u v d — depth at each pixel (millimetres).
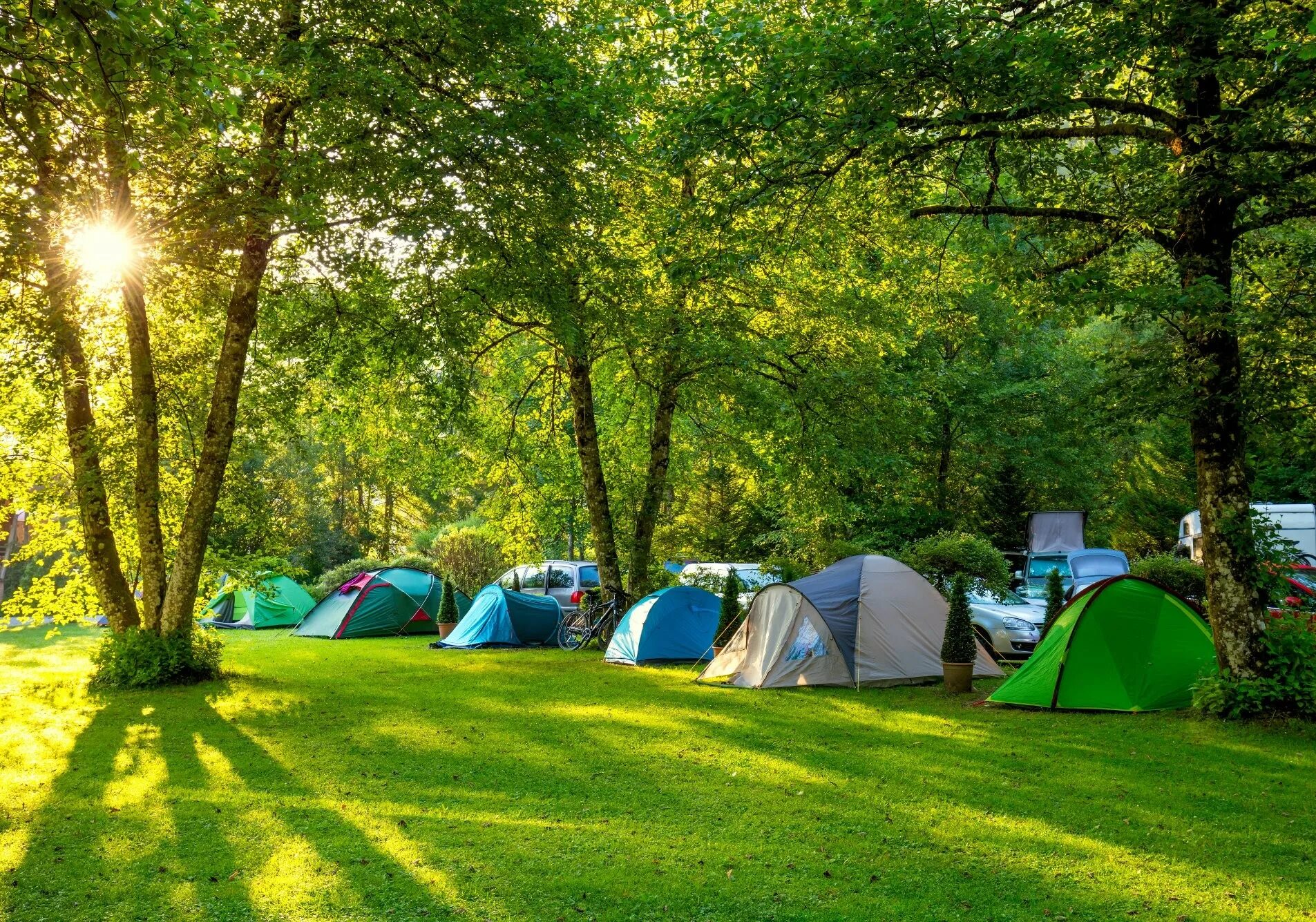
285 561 16766
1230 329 9227
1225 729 9602
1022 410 28891
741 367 16469
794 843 6246
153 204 10992
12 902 5242
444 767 8398
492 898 5273
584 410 18562
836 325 17641
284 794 7527
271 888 5418
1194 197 9133
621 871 5699
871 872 5676
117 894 5348
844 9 9633
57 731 10188
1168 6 8305
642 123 14516
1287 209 9609
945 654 12578
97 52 6422
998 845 6168
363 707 11734
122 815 6910
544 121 12008
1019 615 17125
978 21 8898
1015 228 11148
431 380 15234
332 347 14242
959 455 28516
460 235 12289
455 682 13977
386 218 12453
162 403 15070
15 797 7449
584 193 13367
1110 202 10391
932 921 4949
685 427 20750
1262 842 6207
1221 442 10180
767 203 10680
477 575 30203
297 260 14719
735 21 9570
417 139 11891
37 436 15500
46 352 12102
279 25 11727
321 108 11656
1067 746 9125
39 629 26859
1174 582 20031
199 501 14016
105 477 14828
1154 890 5363
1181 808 6980
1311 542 19734
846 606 13398
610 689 13117
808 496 18766
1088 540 32656
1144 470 33625
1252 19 8734
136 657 13594
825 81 9180
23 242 8570
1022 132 10117
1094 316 10734
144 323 13945
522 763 8555
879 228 15500
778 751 9023
